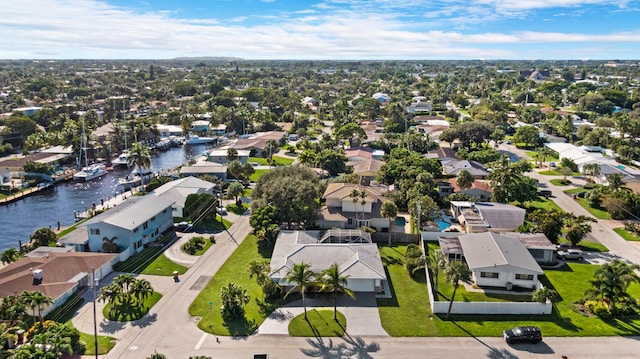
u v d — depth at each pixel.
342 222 86.50
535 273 64.25
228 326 55.72
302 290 56.59
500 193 97.12
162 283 66.88
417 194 94.56
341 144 169.75
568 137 182.00
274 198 83.81
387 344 52.31
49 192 122.31
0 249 85.69
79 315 57.94
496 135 163.00
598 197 101.50
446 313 58.88
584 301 60.72
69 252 71.31
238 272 70.69
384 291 64.69
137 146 119.38
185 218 94.88
